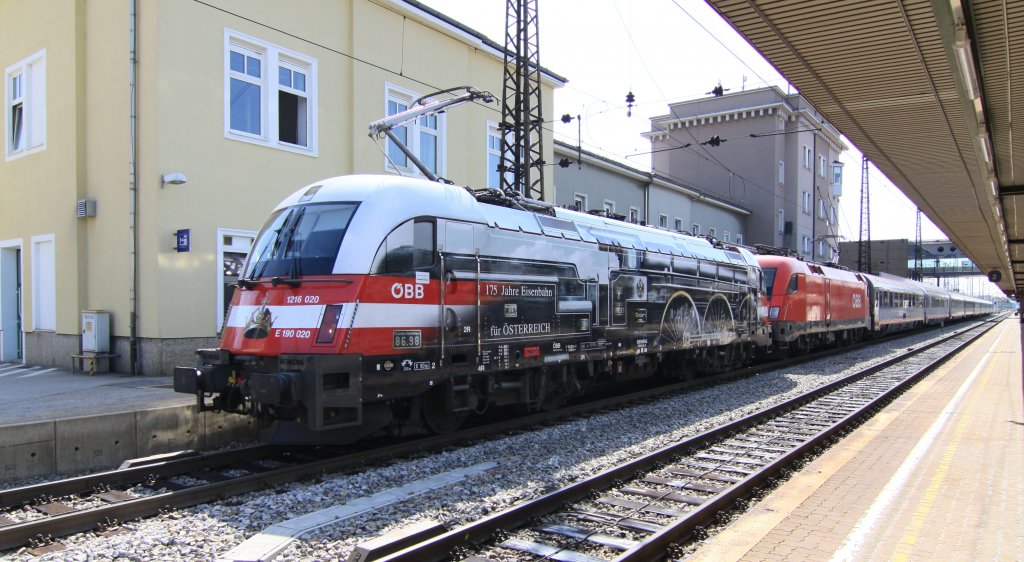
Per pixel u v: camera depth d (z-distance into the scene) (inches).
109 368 526.9
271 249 331.6
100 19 546.6
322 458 329.7
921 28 334.3
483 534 212.7
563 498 248.2
